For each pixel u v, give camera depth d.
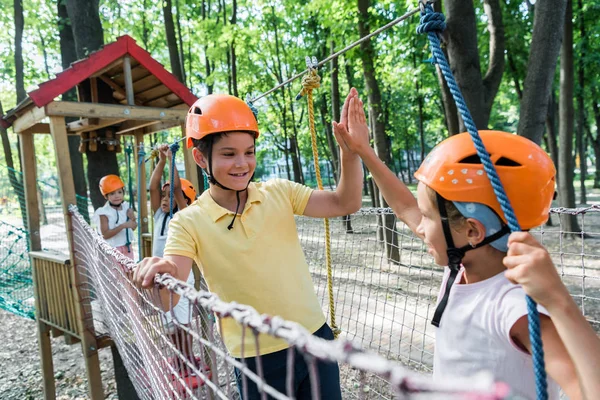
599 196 19.81
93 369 4.41
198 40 16.28
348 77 16.73
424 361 3.94
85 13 7.30
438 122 27.97
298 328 0.71
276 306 1.90
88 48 7.34
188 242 1.88
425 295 6.18
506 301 1.14
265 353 1.84
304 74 2.20
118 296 2.49
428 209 1.23
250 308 0.86
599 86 16.92
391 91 24.16
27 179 5.46
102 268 2.91
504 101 24.00
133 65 4.75
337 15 9.72
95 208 6.61
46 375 5.60
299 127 26.08
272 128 25.83
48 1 14.38
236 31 14.27
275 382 1.84
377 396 3.45
